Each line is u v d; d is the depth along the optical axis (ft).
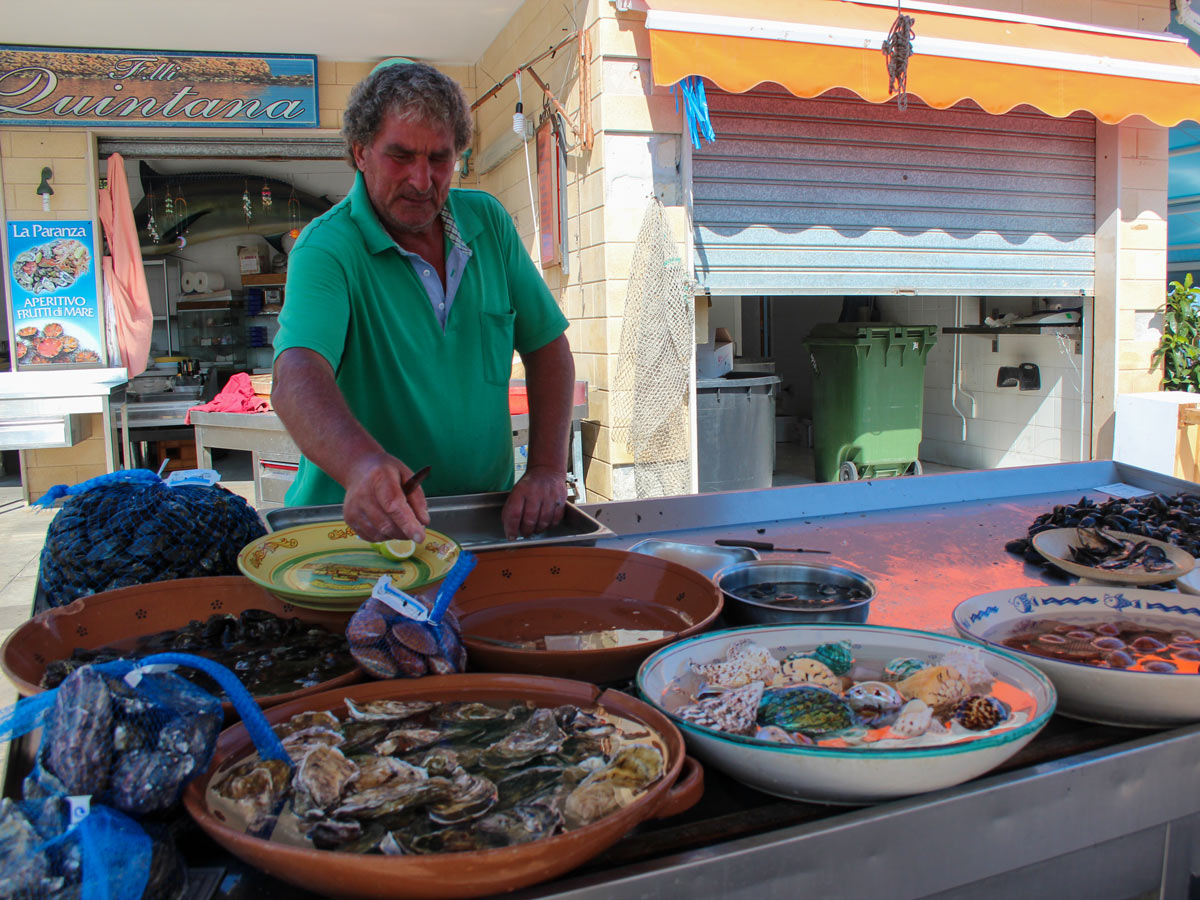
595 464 16.96
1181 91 17.24
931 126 17.87
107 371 20.98
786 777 2.76
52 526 4.54
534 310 6.62
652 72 14.14
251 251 34.94
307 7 18.16
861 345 19.60
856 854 2.64
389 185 5.20
